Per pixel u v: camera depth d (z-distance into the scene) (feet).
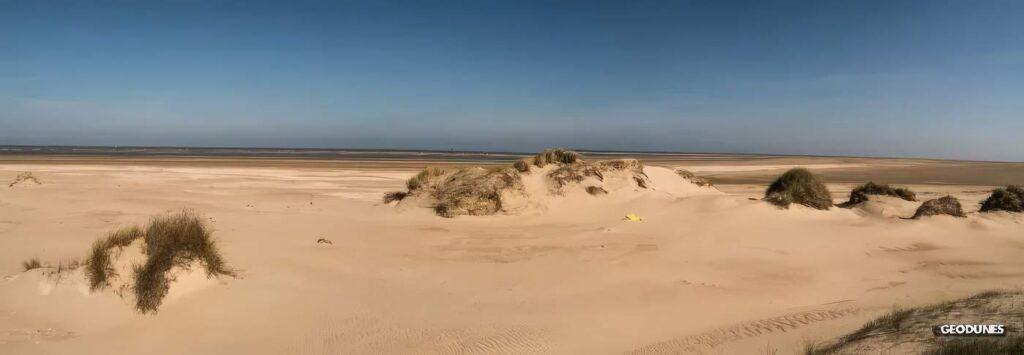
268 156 417.90
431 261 44.88
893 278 42.22
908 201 75.92
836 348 23.90
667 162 358.23
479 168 77.15
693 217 63.77
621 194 74.49
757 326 28.96
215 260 35.76
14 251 42.29
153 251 33.12
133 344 27.17
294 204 79.20
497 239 54.44
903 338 23.47
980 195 110.11
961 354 20.57
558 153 83.61
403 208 73.10
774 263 45.55
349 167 225.35
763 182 159.33
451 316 31.73
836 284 40.50
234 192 95.61
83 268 31.99
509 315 31.99
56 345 26.45
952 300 32.55
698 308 33.65
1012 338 21.56
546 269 42.60
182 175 144.05
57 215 61.67
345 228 57.77
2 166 182.91
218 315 30.55
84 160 258.37
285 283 36.14
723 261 45.83
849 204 79.41
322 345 27.45
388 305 33.47
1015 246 53.01
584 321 30.78
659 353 25.39
